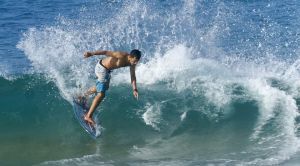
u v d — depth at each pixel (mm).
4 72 48875
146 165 34719
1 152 36656
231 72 48719
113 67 36375
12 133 39531
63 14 70938
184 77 47156
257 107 43250
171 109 42969
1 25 67375
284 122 40875
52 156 36188
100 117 41375
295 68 50125
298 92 45750
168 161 35312
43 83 46250
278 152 36125
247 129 40156
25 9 75062
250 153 36344
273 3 77688
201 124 41000
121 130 39875
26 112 42375
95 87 39531
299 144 37312
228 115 42125
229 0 77562
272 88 46156
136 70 47844
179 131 40031
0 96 44500
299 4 77188
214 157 35875
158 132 39781
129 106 43094
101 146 37625
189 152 36875
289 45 58312
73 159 35562
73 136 39094
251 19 69000
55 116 41812
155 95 44812
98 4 74000
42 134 39406
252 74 48719
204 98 44469
